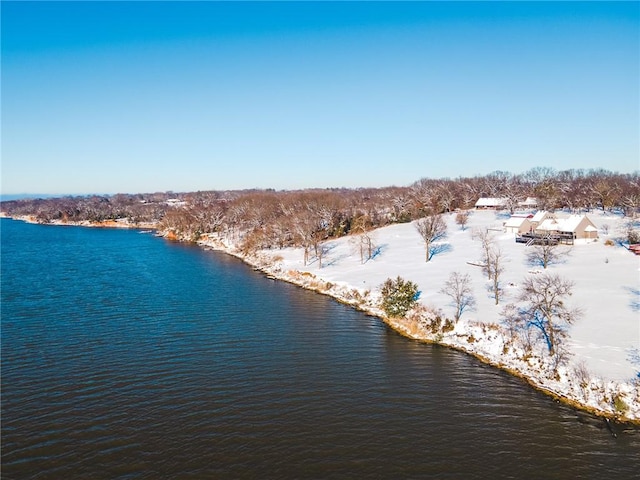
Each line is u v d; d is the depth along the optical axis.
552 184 181.50
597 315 62.00
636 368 47.72
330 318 74.81
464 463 36.12
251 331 67.62
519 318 63.22
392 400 46.41
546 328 59.34
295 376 51.88
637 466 35.81
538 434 40.28
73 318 72.06
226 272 114.56
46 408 43.69
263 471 34.94
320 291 94.19
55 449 37.28
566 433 40.41
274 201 192.50
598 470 35.34
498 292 75.88
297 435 39.81
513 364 54.94
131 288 94.44
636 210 136.75
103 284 97.88
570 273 83.06
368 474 34.72
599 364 49.34
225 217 190.62
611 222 127.81
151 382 49.66
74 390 47.44
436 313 69.19
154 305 81.00
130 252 148.88
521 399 46.84
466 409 44.66
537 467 35.69
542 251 100.75
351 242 132.00
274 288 97.06
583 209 157.12
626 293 69.88
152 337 63.84
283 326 70.19
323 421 42.19
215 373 52.28
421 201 185.75
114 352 58.00
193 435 39.59
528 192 195.88
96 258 134.75
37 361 54.69
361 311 79.25
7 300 82.88
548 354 53.88
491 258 97.81
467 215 162.12
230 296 89.12
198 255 143.50
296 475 34.50
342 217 162.12
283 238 142.50
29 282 98.88
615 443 38.94
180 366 54.06
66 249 155.50
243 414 43.25
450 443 38.91
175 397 46.28
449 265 99.81
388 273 98.06
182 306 80.75
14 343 60.56
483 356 58.06
